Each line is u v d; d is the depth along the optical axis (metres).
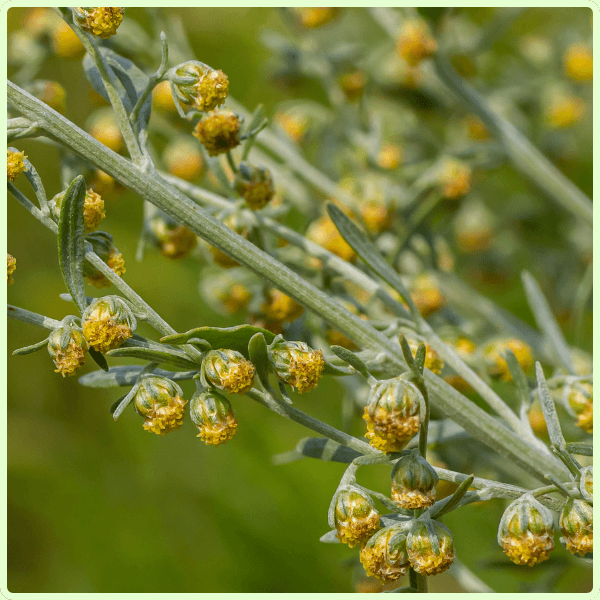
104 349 0.26
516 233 0.45
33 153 0.42
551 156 0.44
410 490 0.26
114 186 0.28
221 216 0.28
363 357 0.27
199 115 0.27
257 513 0.42
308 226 0.30
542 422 0.30
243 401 0.43
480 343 0.30
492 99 0.41
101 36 0.26
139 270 0.43
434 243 0.30
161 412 0.26
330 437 0.26
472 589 0.29
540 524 0.26
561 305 0.43
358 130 0.34
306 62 0.36
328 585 0.41
